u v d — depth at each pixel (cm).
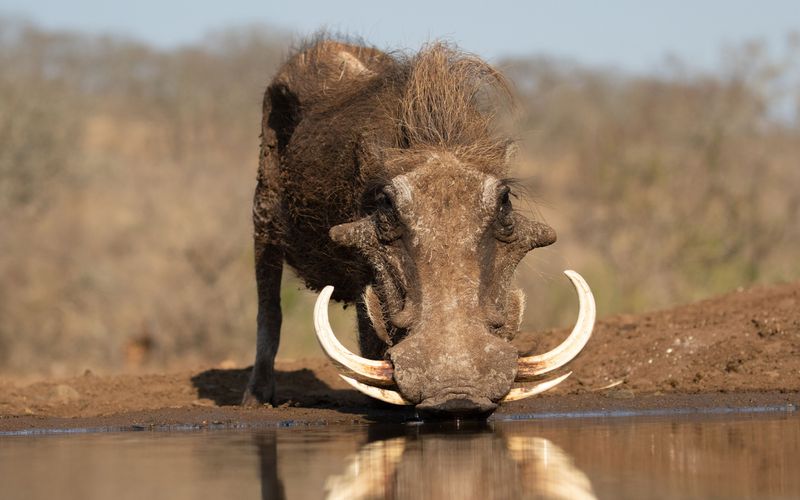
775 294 2648
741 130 7694
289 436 1709
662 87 9506
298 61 2270
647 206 6506
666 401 2023
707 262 6081
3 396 2378
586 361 2448
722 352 2328
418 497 1195
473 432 1680
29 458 1522
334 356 1662
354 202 1923
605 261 6209
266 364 2258
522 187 1898
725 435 1588
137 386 2528
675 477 1266
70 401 2327
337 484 1270
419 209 1733
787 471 1292
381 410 2080
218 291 6425
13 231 7638
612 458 1399
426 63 1914
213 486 1272
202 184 8994
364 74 2120
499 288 1756
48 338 6569
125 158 10406
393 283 1752
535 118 11081
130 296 6831
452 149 1827
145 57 13550
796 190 6881
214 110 12112
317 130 2053
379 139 1894
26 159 8244
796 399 1995
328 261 2048
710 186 6662
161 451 1562
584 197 7500
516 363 1634
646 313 2755
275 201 2264
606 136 8744
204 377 2608
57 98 9375
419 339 1641
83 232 7962
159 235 7775
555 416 1881
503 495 1187
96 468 1415
